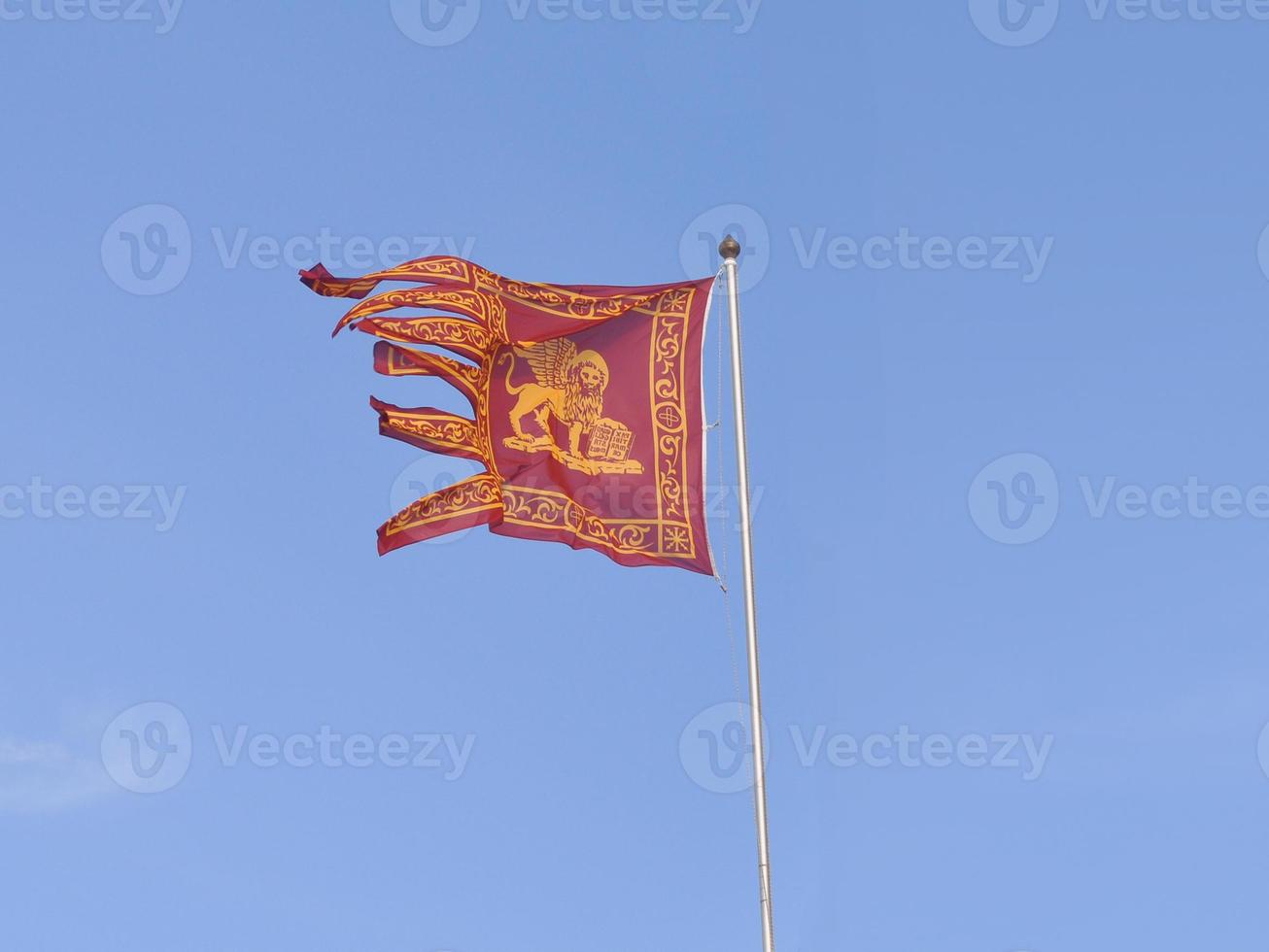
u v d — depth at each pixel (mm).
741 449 24406
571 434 25828
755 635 23297
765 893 21641
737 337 25328
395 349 25984
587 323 26453
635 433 25688
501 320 26562
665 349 26031
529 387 26188
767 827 21969
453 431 25734
